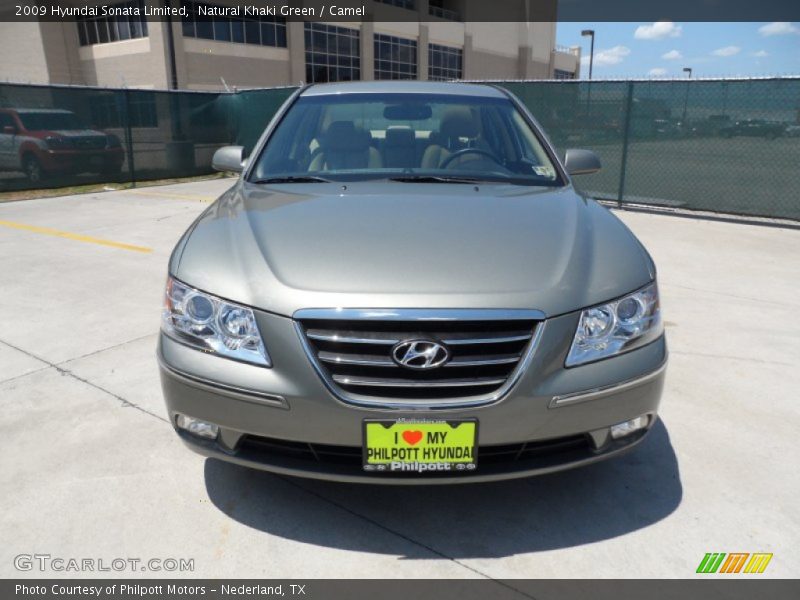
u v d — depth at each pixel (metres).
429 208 2.47
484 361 1.86
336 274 1.98
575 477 2.49
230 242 2.24
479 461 1.98
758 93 8.24
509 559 2.05
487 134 3.21
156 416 2.95
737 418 2.96
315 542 2.12
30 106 10.88
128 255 6.09
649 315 2.10
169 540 2.13
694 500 2.34
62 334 4.00
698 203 8.80
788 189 8.12
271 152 3.13
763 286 5.18
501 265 2.03
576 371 1.93
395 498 2.36
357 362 1.86
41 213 8.67
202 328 2.02
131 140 12.22
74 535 2.15
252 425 1.95
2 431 2.80
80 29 26.86
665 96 8.84
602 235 2.33
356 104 3.36
